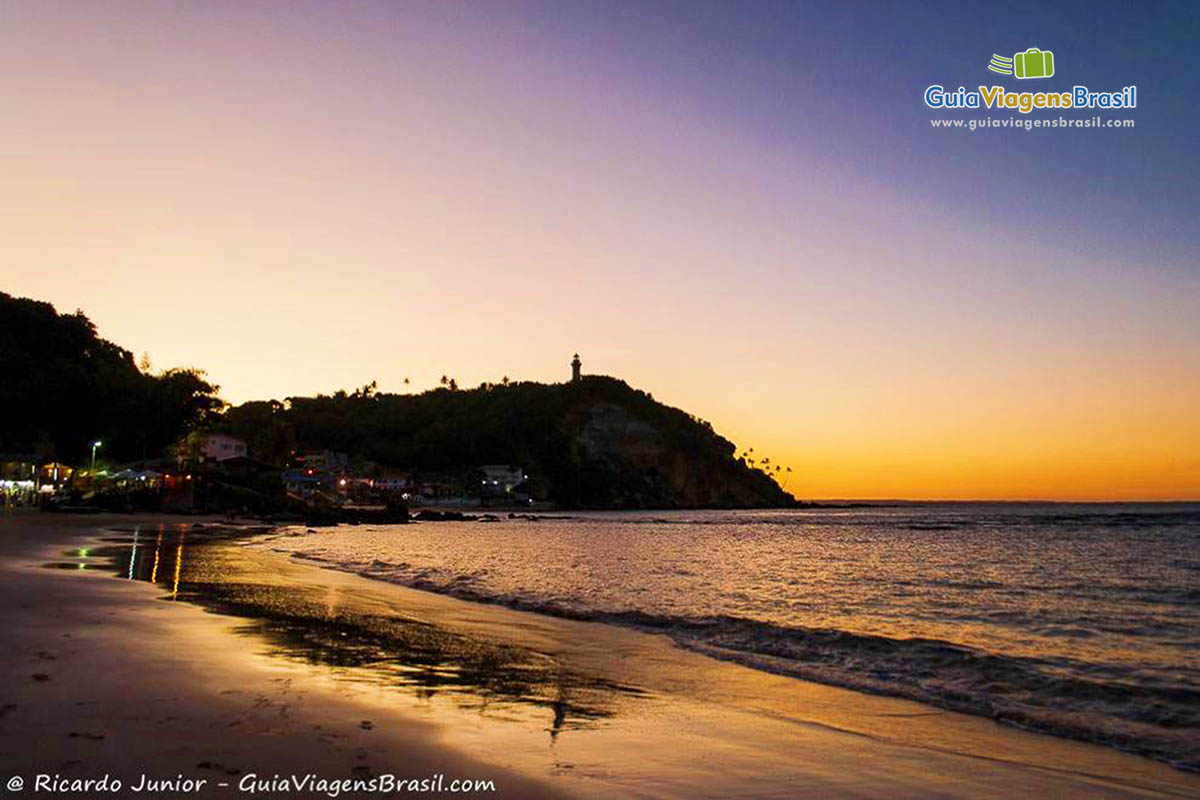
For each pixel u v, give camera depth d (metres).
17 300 86.25
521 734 7.38
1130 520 121.19
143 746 5.96
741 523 118.75
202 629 11.88
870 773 6.93
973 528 97.19
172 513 67.62
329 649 11.22
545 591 23.48
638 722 8.27
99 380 81.94
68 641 9.92
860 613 20.25
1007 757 7.79
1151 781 7.17
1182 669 13.02
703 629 16.06
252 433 161.12
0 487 65.62
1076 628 18.00
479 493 191.25
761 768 6.86
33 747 5.78
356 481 147.88
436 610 17.09
